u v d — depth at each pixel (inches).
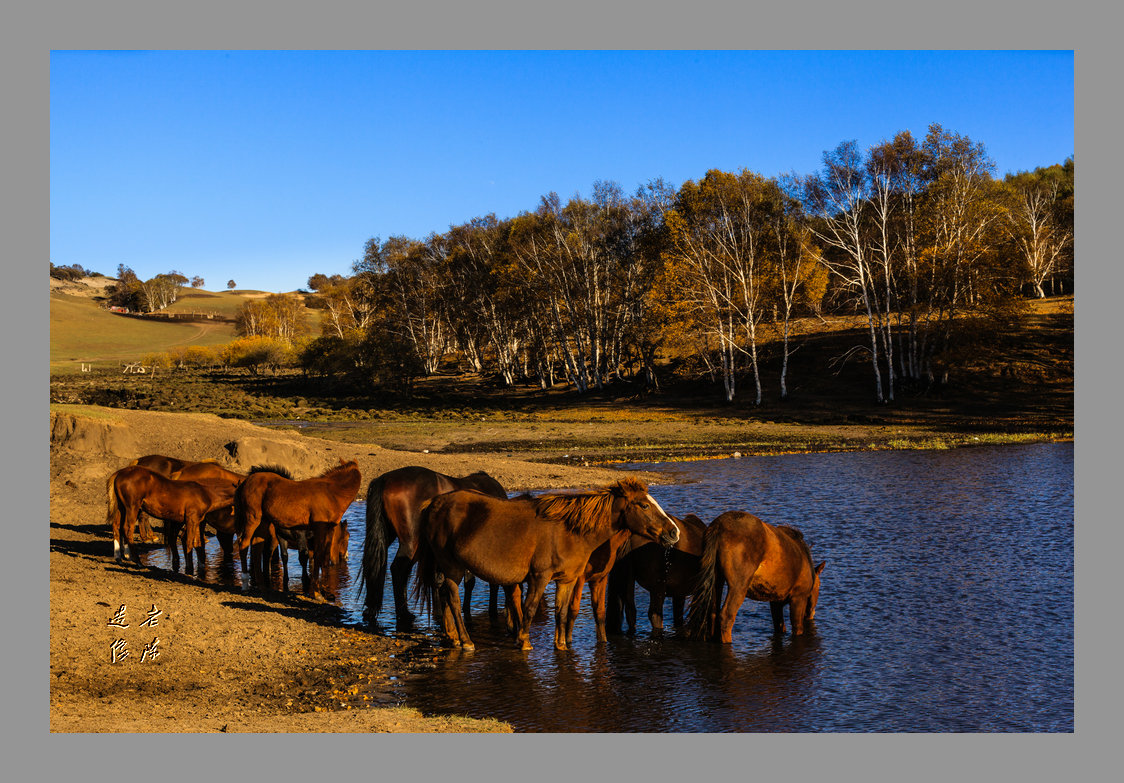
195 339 7337.6
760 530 450.3
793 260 2536.9
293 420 2439.7
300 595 573.3
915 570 625.6
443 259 3636.8
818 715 352.2
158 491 621.6
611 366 3075.8
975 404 2183.8
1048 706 361.4
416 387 3553.2
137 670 382.9
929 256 2353.6
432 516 447.2
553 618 519.5
